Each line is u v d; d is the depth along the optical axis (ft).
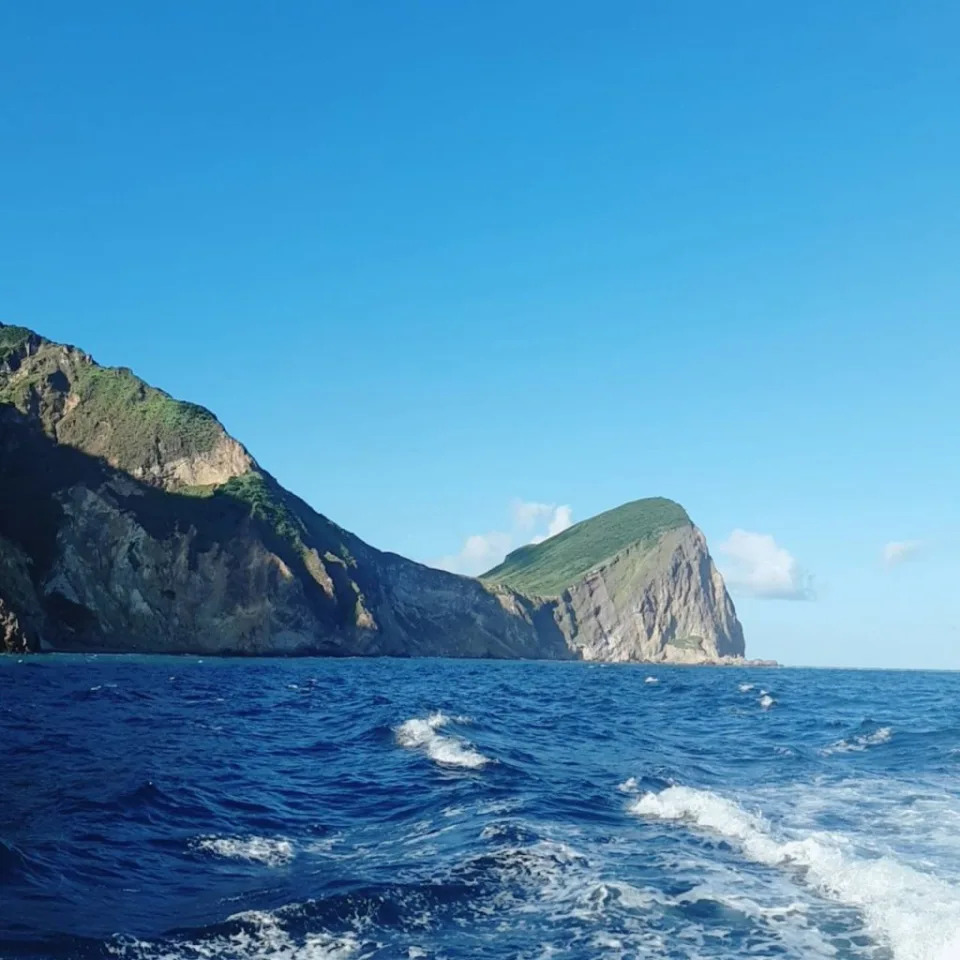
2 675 199.41
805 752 101.30
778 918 39.99
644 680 344.90
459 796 65.62
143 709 130.21
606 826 57.77
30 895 39.06
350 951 34.47
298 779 72.33
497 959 34.53
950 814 64.49
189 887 42.11
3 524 443.73
